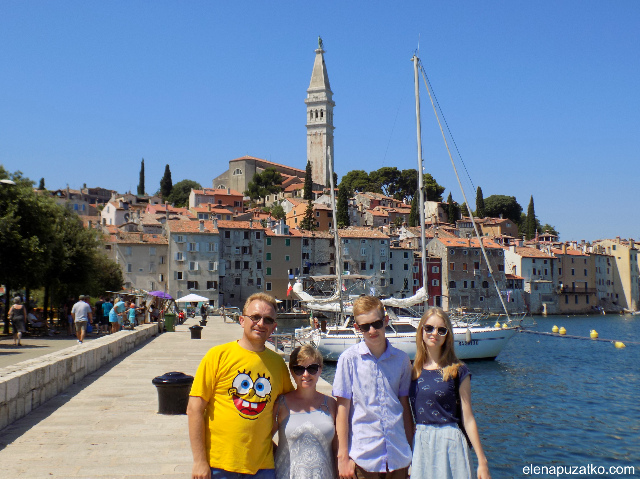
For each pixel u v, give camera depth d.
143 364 21.42
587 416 24.30
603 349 52.59
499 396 29.34
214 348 5.51
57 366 14.81
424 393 5.89
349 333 39.41
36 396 13.09
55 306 55.25
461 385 5.92
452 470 5.71
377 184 197.38
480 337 40.66
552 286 129.50
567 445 19.62
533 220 169.88
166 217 117.44
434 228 131.75
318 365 5.73
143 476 8.35
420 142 40.84
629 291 145.12
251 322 5.44
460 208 177.12
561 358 45.34
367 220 154.38
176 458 9.24
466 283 117.56
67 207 48.50
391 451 5.83
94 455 9.36
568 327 91.25
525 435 21.00
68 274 47.38
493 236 138.50
